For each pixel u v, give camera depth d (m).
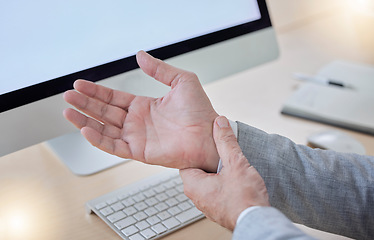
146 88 0.96
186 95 0.79
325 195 0.79
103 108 0.81
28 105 0.86
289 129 1.02
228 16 1.04
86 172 0.93
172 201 0.85
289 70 1.23
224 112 1.08
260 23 1.07
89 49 0.90
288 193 0.79
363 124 1.01
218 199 0.72
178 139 0.79
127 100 0.82
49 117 0.88
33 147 1.01
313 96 1.10
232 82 1.19
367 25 1.30
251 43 1.06
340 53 1.30
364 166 0.82
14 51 0.85
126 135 0.80
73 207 0.87
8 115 0.85
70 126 0.90
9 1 0.84
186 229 0.81
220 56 1.03
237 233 0.67
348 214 0.79
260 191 0.72
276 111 1.08
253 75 1.22
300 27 1.44
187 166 0.81
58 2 0.87
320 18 1.47
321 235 0.82
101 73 0.92
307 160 0.80
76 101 0.80
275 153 0.80
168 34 0.98
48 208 0.87
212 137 0.79
